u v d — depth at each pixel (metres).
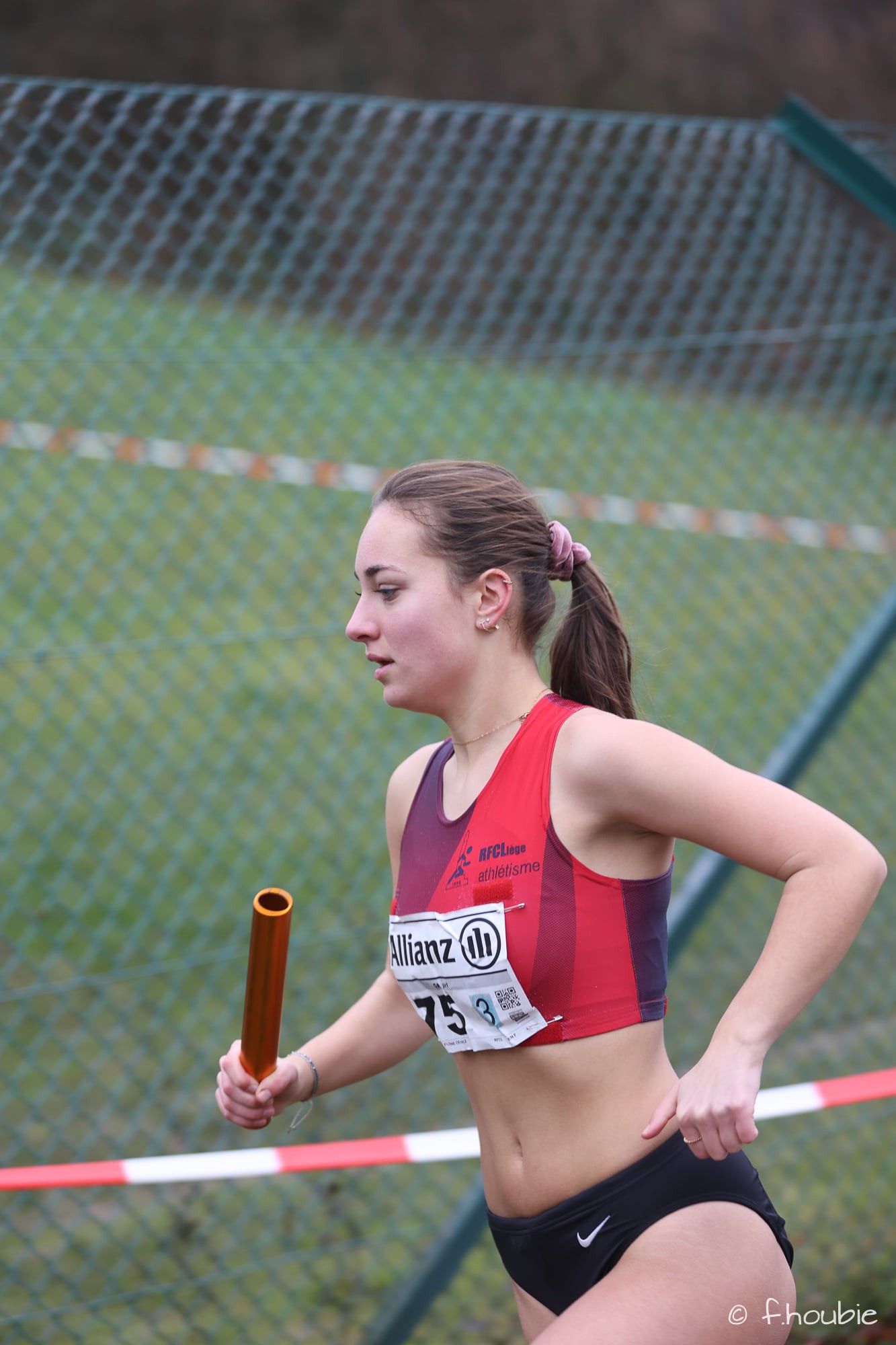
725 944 18.00
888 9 74.19
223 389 25.22
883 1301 12.13
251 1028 7.04
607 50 73.50
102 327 18.95
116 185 15.23
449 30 72.62
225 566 29.38
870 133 15.88
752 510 32.16
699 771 6.21
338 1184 13.43
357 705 24.91
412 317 27.42
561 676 7.43
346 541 31.70
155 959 17.14
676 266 28.55
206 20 69.25
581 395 35.50
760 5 73.38
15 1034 15.26
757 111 74.12
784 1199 13.52
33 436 25.50
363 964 17.16
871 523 30.81
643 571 30.80
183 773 21.94
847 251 19.00
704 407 32.50
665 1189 6.44
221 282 22.80
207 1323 11.45
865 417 29.45
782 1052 15.98
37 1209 12.74
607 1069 6.47
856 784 22.48
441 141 19.78
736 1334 6.30
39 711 23.14
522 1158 6.71
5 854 19.14
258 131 15.77
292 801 21.62
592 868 6.43
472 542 6.79
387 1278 12.20
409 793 7.38
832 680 13.63
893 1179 14.05
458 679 6.86
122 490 30.30
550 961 6.38
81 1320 11.33
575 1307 6.28
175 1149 13.68
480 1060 6.78
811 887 6.03
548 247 22.91
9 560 26.86
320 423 32.75
